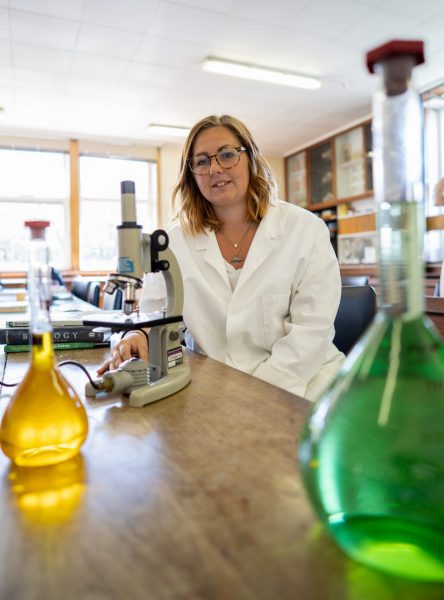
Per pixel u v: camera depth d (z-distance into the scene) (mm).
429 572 288
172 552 319
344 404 334
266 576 293
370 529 303
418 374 319
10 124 5918
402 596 278
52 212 6438
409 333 332
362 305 1469
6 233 6211
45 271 491
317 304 1290
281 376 1171
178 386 736
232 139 1355
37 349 476
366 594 278
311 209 6836
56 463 473
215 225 1429
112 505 386
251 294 1313
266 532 341
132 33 3715
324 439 330
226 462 466
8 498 404
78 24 3562
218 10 3416
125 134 6352
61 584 289
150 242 773
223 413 622
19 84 4703
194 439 531
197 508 378
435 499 296
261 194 1419
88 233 6566
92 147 6523
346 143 6160
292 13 3477
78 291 4672
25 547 329
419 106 322
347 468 315
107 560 312
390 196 329
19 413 466
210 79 4625
